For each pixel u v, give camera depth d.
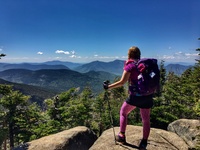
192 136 6.96
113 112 40.03
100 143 6.20
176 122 8.07
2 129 29.52
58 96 39.53
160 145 6.13
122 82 4.90
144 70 4.76
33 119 41.44
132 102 5.02
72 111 39.31
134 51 5.02
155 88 4.86
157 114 35.72
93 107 45.66
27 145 8.44
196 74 19.61
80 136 9.17
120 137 5.71
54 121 35.00
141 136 6.43
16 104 39.09
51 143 8.41
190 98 37.16
